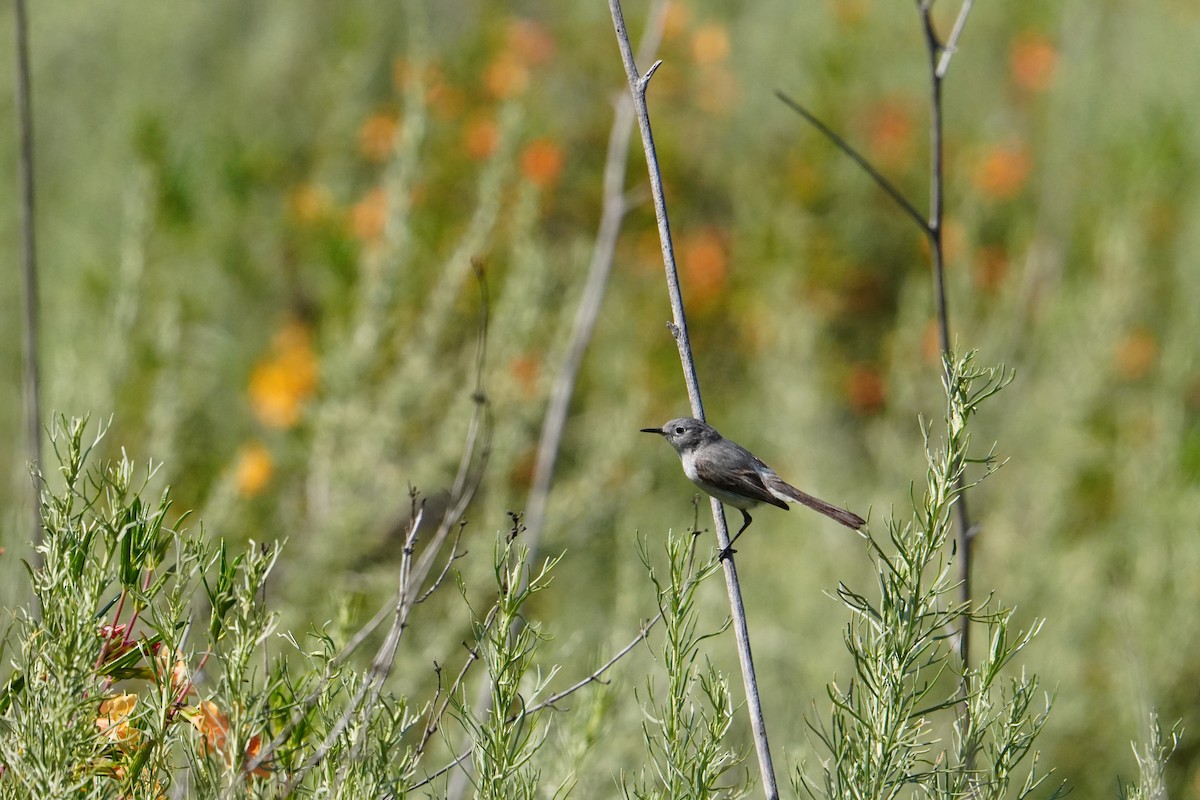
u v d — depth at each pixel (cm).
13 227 1494
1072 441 1263
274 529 1086
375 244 1270
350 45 1545
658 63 659
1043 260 1531
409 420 1162
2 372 1260
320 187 1478
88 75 1728
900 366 1420
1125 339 1406
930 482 474
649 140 657
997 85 1878
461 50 1622
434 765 785
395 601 681
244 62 1762
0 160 1570
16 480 840
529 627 480
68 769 431
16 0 821
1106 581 1098
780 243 1551
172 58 1762
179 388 1139
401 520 1079
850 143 1672
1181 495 1154
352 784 450
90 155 1564
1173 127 1538
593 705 663
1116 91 1752
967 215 1568
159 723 438
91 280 1238
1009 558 1156
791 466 1338
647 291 1550
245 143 1541
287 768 470
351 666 519
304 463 1175
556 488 1162
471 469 1089
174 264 1338
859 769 468
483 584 959
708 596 1056
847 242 1617
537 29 1691
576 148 1631
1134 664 842
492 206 1188
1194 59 1661
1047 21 1916
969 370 482
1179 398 1243
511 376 1115
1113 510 1267
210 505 976
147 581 466
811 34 1805
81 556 439
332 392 1091
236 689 436
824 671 1016
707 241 1573
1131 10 1938
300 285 1430
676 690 486
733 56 1864
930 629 471
